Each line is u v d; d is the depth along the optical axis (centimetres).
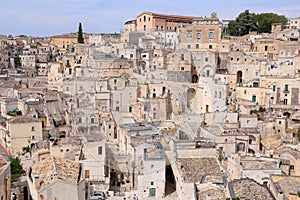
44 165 6009
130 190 7500
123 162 7719
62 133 9706
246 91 10844
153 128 8594
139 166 7481
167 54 13000
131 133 8075
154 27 16462
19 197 5844
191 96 10931
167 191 7519
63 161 6216
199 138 8231
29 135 9156
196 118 9388
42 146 8219
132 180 7600
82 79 11000
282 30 15775
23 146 9125
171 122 9238
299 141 8525
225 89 10362
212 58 12144
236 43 14312
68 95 10619
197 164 7338
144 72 11725
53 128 9512
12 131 8988
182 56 12094
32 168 6147
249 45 13662
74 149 7675
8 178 4891
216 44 13238
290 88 10356
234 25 17212
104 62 12006
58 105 10450
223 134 8119
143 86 10744
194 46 13475
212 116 9331
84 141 7744
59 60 14762
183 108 10762
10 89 11769
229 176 6800
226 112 9281
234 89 11225
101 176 7438
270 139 8712
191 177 6681
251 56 12106
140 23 16788
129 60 12238
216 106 10369
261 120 9375
